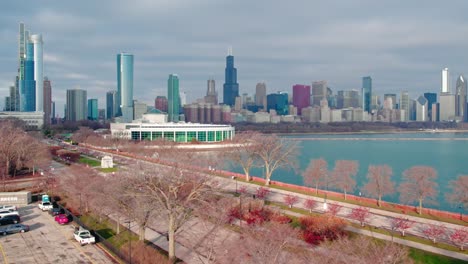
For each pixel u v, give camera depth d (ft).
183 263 197.57
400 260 170.91
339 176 377.09
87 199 284.20
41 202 326.85
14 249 220.02
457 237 212.02
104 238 239.71
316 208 293.23
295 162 511.81
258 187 375.25
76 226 260.62
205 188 238.48
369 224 250.37
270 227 198.80
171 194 221.46
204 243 222.07
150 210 228.84
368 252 163.02
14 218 269.85
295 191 360.69
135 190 234.79
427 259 193.88
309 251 183.11
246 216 255.50
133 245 221.87
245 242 179.32
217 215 247.29
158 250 215.92
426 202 330.13
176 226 211.00
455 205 357.82
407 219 246.88
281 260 169.07
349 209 290.76
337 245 173.27
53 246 225.15
